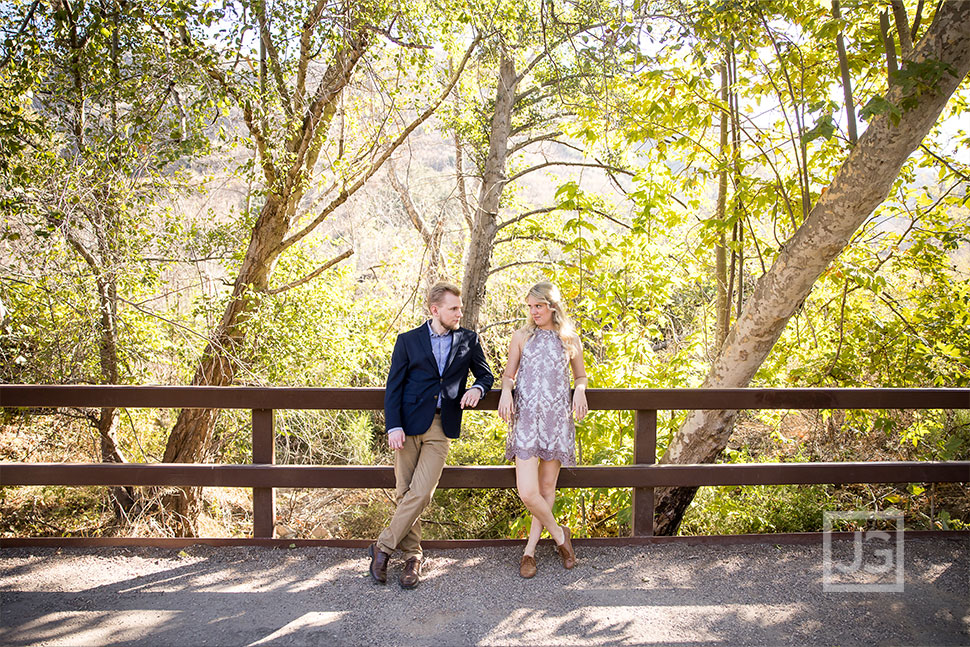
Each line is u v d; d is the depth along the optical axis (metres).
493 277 15.30
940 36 3.89
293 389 3.80
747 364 5.21
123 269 8.22
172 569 3.56
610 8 6.74
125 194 7.91
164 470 3.80
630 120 6.55
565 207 6.52
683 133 6.75
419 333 3.43
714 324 8.91
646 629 3.03
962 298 6.72
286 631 2.99
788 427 9.41
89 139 7.62
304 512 10.77
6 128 6.30
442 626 3.05
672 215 7.07
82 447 10.00
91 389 3.75
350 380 11.48
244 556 3.72
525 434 3.42
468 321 12.75
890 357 7.33
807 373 7.37
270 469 3.80
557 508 5.91
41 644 2.85
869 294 7.57
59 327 8.28
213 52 7.14
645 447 3.98
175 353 9.79
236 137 7.64
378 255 14.56
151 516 9.26
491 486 3.86
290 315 9.94
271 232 9.39
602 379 7.11
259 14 6.87
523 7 7.63
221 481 3.81
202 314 9.60
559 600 3.29
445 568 3.62
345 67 8.45
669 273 7.76
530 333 3.55
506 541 3.88
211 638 2.93
